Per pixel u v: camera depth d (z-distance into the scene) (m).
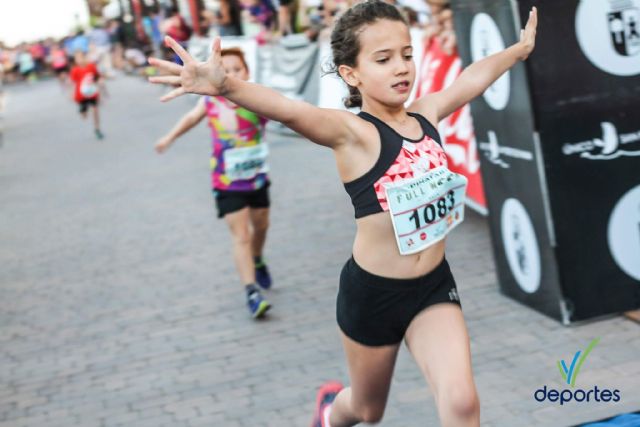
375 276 2.81
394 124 2.79
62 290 6.72
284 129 13.41
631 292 4.62
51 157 14.80
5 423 4.39
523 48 3.14
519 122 4.54
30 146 16.84
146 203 9.70
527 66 4.37
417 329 2.82
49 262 7.67
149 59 2.59
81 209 9.91
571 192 4.49
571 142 4.45
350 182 2.78
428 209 2.78
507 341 4.55
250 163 5.44
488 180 5.04
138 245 7.84
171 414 4.25
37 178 12.70
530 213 4.67
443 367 2.68
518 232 4.85
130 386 4.67
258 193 5.59
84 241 8.30
